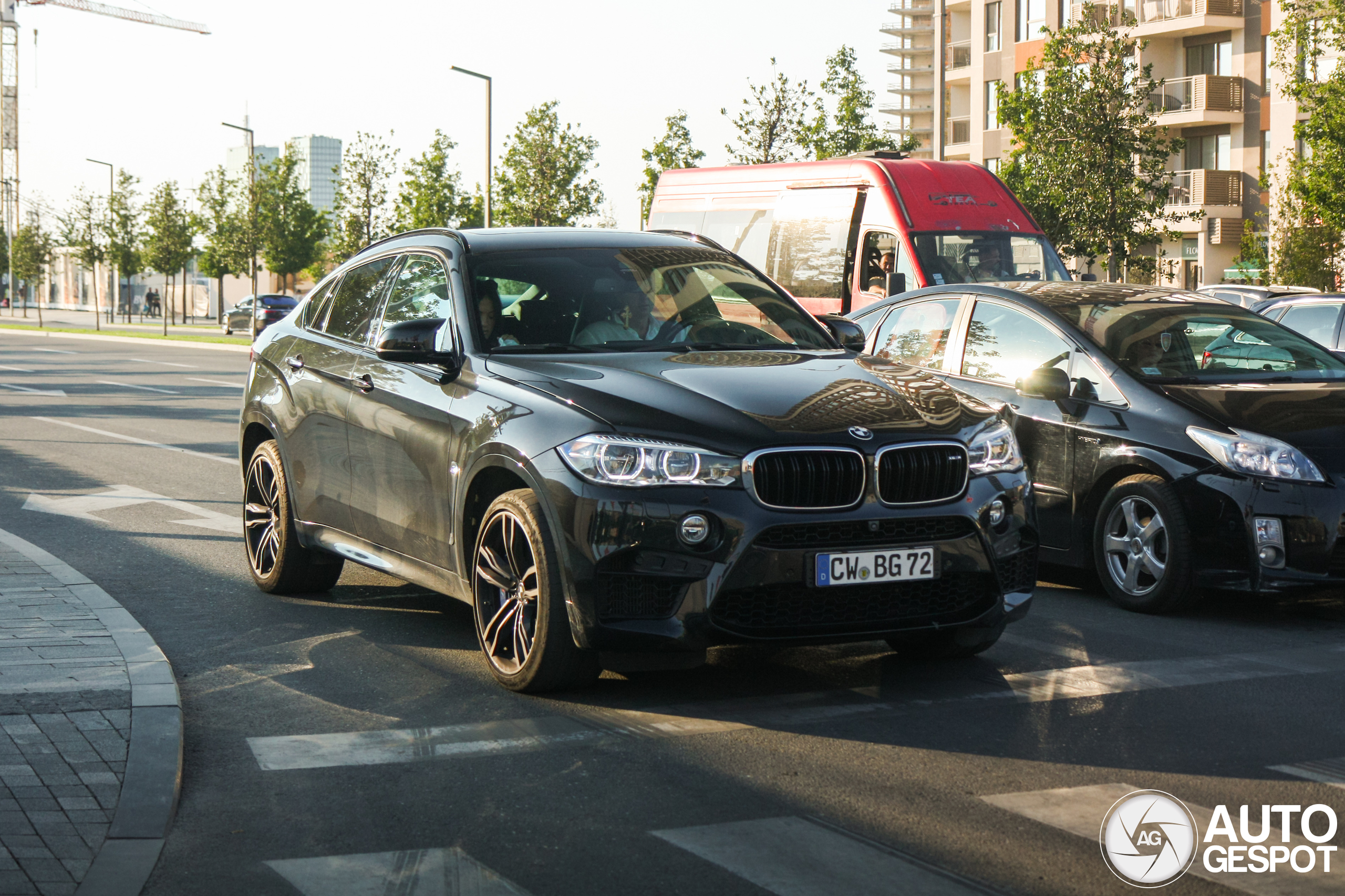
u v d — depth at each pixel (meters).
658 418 5.19
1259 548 6.80
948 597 5.40
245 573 8.16
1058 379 7.55
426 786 4.45
